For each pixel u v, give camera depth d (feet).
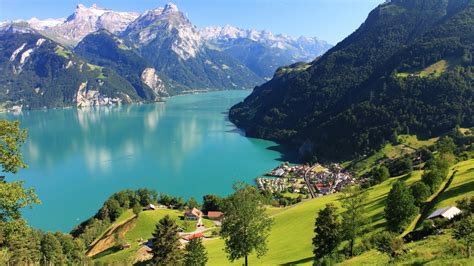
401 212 199.52
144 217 418.72
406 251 126.11
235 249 174.19
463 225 114.52
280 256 226.17
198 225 419.33
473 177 242.58
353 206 197.06
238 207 171.83
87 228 414.41
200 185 591.78
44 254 284.41
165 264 231.91
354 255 185.98
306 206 356.18
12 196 98.37
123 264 290.56
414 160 544.62
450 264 100.42
